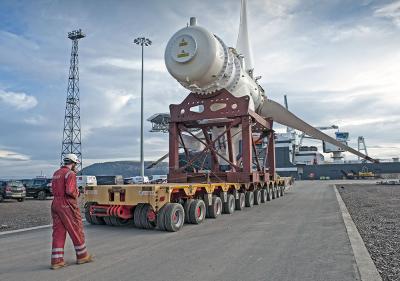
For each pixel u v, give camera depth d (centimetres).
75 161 609
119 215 962
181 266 565
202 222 1075
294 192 2681
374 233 845
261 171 1828
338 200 1858
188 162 1645
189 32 1458
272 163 1966
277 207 1534
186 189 1004
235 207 1412
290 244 730
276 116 1989
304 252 655
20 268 571
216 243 750
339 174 7738
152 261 600
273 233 866
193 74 1435
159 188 925
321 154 9688
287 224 1014
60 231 576
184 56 1435
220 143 1667
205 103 1539
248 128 1470
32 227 1080
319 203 1708
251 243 745
